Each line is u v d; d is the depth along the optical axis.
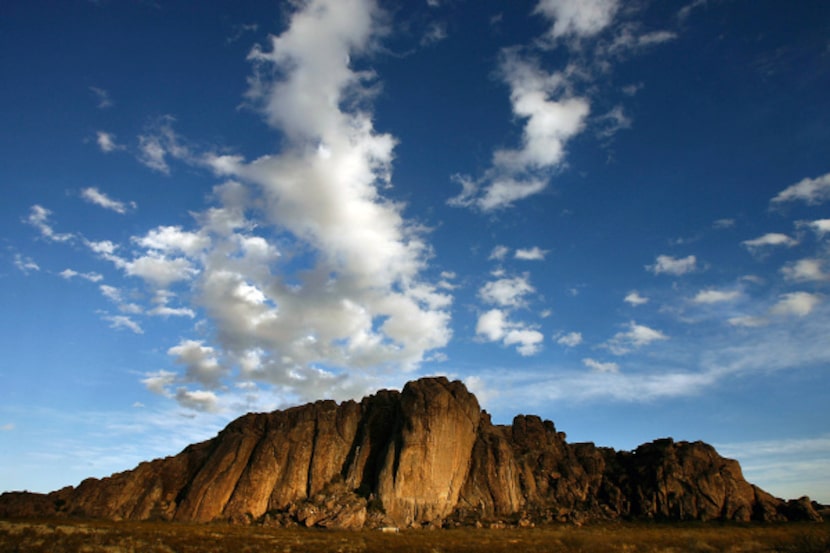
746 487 100.94
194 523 88.81
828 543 68.00
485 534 77.38
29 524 73.75
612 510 102.19
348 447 106.62
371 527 84.44
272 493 96.88
